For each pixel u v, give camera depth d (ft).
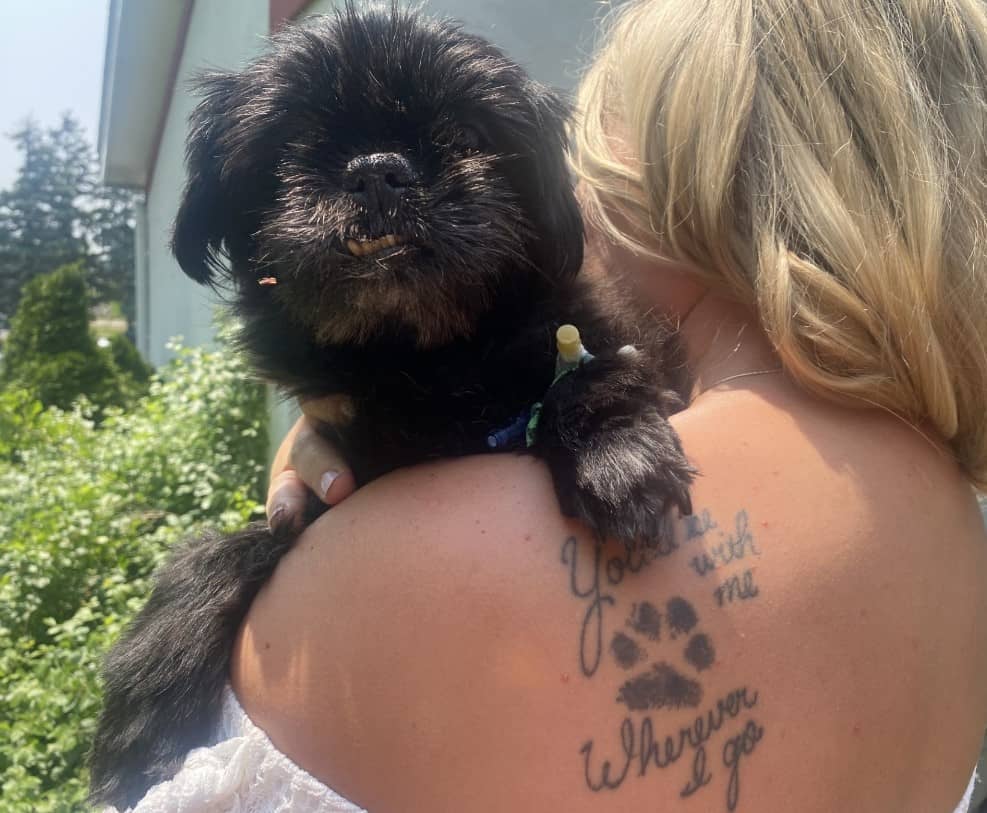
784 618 1.19
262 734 1.24
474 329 1.67
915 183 1.36
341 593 1.25
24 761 3.46
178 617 1.61
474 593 1.18
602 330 1.63
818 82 1.44
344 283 1.52
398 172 1.47
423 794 1.13
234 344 1.89
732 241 1.48
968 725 1.32
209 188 1.78
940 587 1.29
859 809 1.17
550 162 1.72
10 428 8.16
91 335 13.56
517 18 3.65
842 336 1.34
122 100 12.14
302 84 1.59
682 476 1.25
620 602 1.18
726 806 1.12
